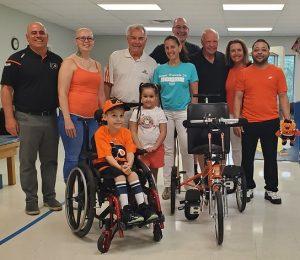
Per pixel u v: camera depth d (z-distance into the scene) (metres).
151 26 10.40
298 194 4.35
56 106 3.64
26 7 8.02
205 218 3.54
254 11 8.05
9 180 4.83
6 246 2.94
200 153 3.42
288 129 3.70
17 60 3.43
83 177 2.93
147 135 3.62
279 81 3.88
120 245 2.95
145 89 3.59
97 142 3.04
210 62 4.28
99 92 3.71
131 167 2.99
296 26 10.05
